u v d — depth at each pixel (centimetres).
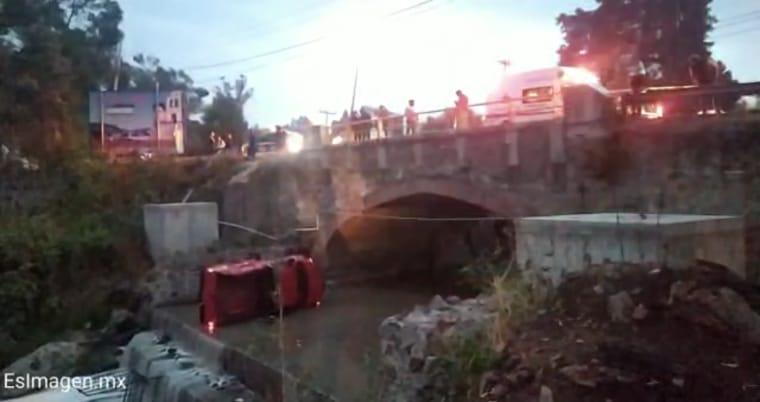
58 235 2650
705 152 1394
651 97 1512
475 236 2722
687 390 664
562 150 1658
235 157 3216
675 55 3234
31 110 3403
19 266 2483
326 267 2683
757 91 1333
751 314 751
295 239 2694
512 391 762
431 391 872
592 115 1591
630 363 718
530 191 1761
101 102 4038
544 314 884
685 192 1418
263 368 1498
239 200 2877
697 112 1512
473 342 887
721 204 1365
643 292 816
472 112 2191
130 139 4047
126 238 2723
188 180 3112
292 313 2173
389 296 2486
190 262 2447
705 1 3262
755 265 1198
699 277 818
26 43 3531
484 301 1066
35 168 3231
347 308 2259
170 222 2569
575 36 3625
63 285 2544
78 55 4388
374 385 1138
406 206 2600
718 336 738
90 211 2969
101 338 2267
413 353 947
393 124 2852
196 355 1841
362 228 2709
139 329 2303
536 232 1025
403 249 2905
